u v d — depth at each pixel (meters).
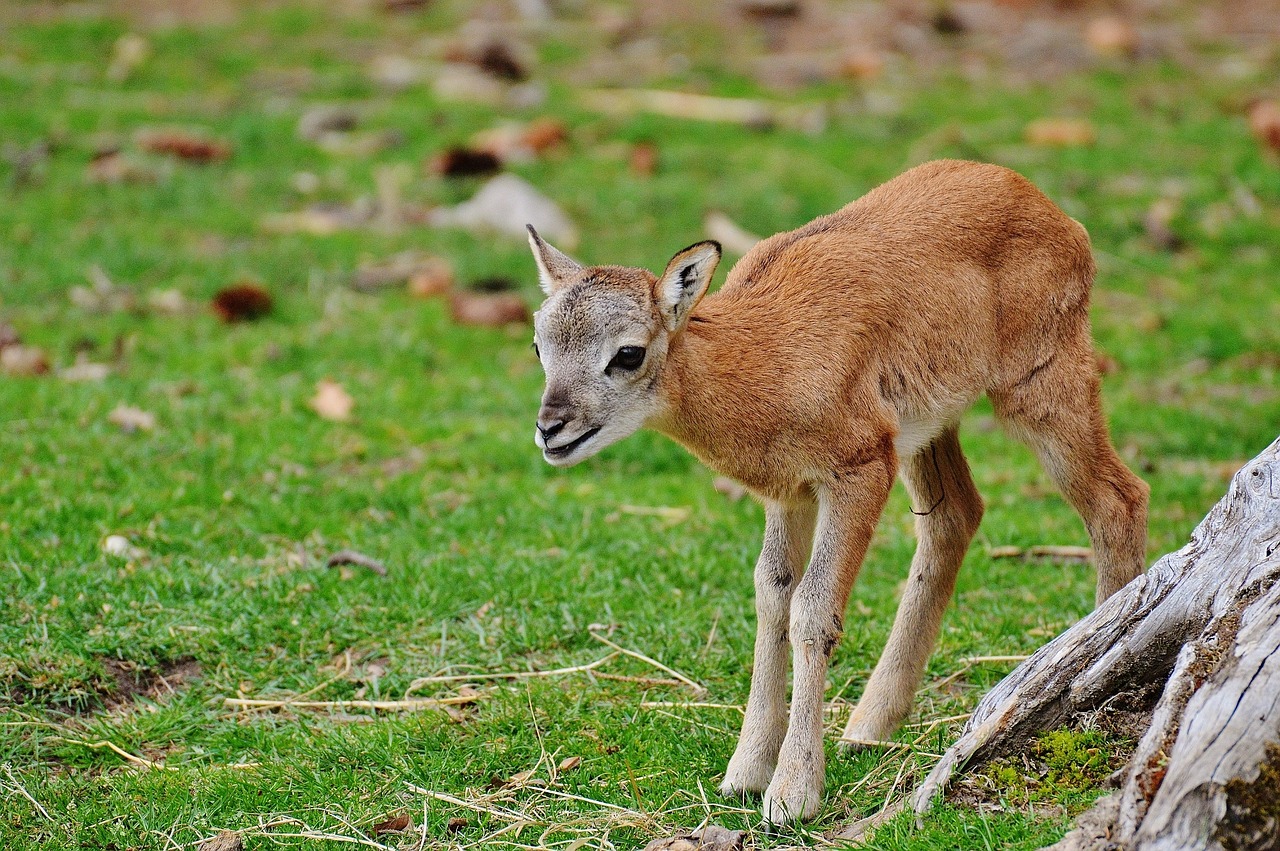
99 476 13.16
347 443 14.49
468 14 31.31
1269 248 20.45
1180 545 12.26
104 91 25.39
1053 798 7.56
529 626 10.83
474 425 15.17
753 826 8.37
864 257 9.30
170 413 14.75
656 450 14.79
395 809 8.63
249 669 10.38
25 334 16.80
